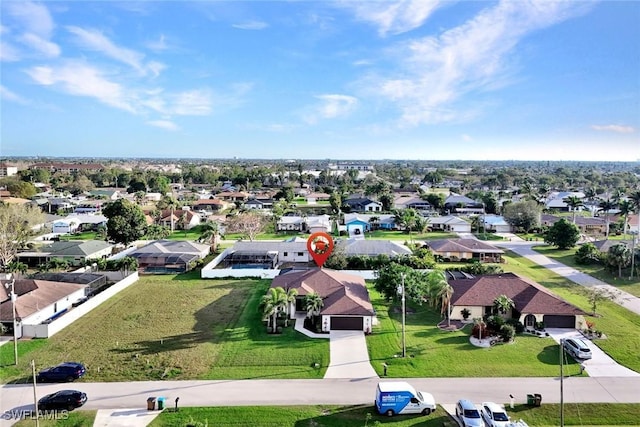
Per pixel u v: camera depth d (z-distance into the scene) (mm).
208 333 50500
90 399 36344
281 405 35469
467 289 57156
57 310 57156
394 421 33594
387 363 43000
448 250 90312
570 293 66250
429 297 59094
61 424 32938
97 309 58719
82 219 127000
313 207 174000
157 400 34844
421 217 131125
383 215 135625
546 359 43969
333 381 39469
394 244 87812
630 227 123062
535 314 51875
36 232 106625
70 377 39281
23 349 46000
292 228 127312
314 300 52188
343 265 77250
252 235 109375
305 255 88500
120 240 93938
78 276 68438
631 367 42219
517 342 48094
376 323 54000
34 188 178250
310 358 44000
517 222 125188
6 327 49406
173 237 115562
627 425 33688
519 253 97375
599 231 125875
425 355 44781
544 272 79812
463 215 155000
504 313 54906
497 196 189375
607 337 49344
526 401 36281
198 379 39750
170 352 45250
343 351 45719
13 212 94250
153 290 67938
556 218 132250
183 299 63312
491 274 67188
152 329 51656
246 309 58875
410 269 60625
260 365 42469
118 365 42344
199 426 30734
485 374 40812
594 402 36156
